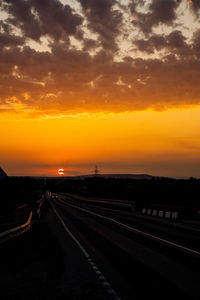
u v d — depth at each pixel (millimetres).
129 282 8117
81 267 10070
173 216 32156
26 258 11898
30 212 28203
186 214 31750
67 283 8008
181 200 51281
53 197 103375
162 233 20672
